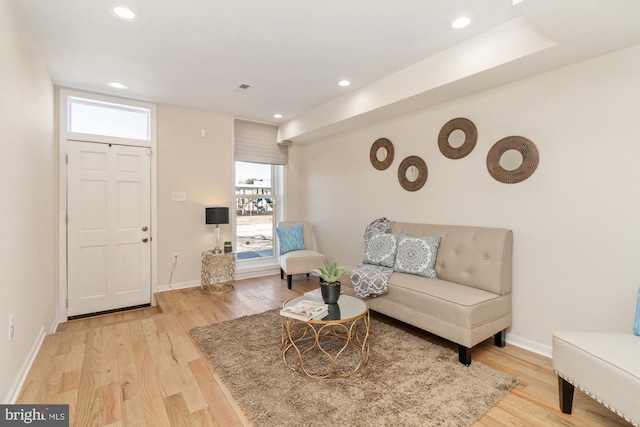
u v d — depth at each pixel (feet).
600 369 4.94
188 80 10.56
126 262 12.56
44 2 6.39
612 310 6.93
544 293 7.95
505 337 8.65
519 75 7.98
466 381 6.61
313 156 16.44
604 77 6.93
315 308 7.30
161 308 11.83
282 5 6.53
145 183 12.91
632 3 5.16
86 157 11.71
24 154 6.92
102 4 6.47
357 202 13.74
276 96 12.17
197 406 5.83
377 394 6.14
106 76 10.20
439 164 10.38
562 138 7.57
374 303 9.60
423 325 8.16
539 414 5.65
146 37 7.79
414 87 9.39
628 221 6.68
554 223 7.75
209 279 13.61
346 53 8.67
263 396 6.06
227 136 14.89
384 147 12.30
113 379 6.65
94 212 11.89
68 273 11.40
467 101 9.50
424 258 9.57
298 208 17.26
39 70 8.45
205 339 8.55
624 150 6.70
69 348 8.02
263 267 16.22
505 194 8.68
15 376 6.13
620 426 5.33
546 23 5.76
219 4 6.49
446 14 6.86
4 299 5.50
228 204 14.99
